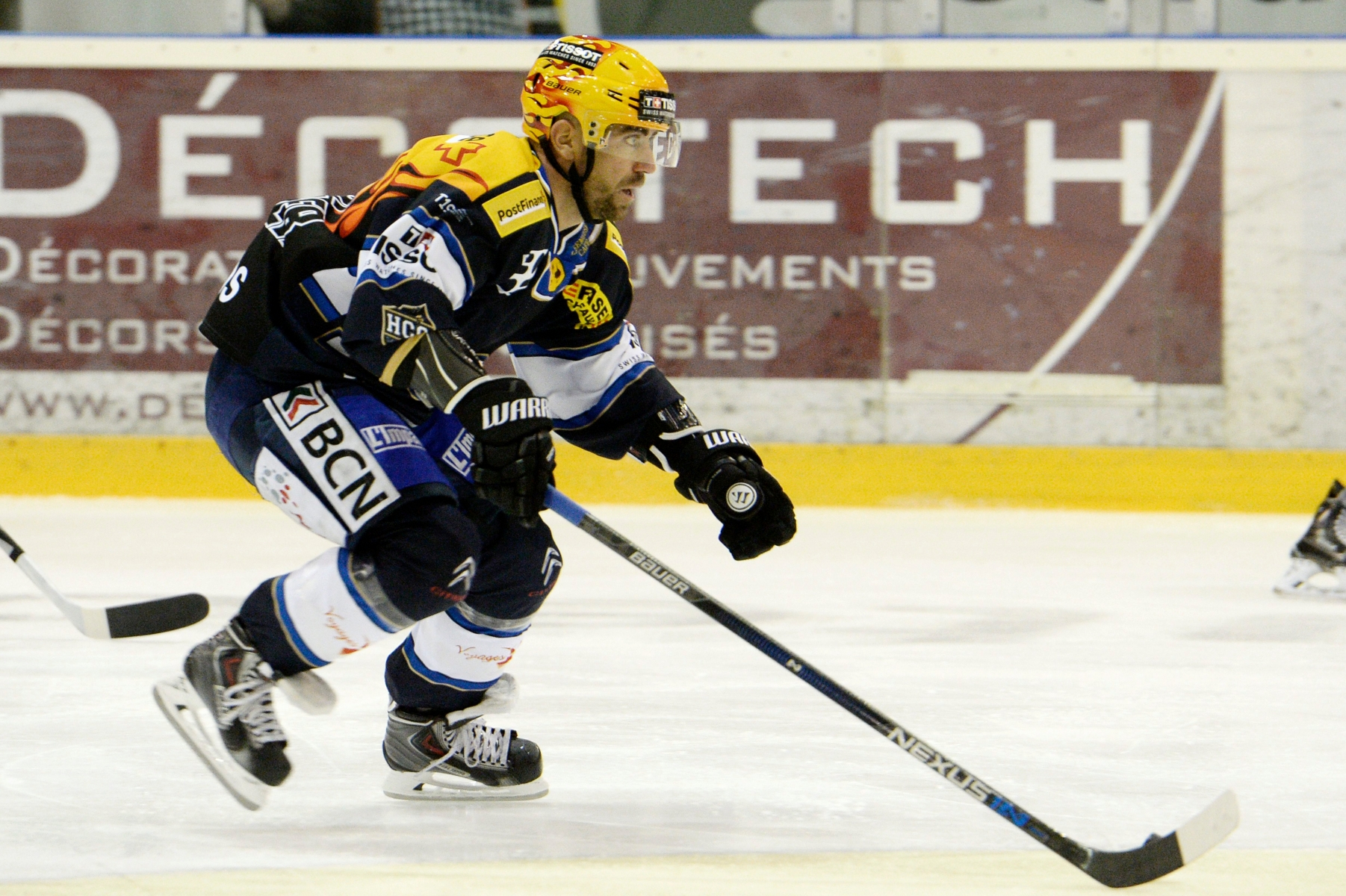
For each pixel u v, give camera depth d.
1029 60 25.73
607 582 16.77
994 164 25.88
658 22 26.81
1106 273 25.78
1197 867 6.55
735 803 7.62
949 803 7.68
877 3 26.41
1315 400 25.55
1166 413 25.73
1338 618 14.43
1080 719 9.84
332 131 26.52
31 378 26.34
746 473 7.82
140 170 26.38
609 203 7.46
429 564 6.79
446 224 6.71
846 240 26.08
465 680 7.66
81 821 7.20
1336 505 15.71
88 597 15.23
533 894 6.05
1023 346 25.91
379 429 6.96
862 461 25.55
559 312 7.88
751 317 26.17
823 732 9.36
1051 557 19.25
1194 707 10.25
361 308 6.66
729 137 26.14
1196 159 25.62
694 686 10.83
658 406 8.04
